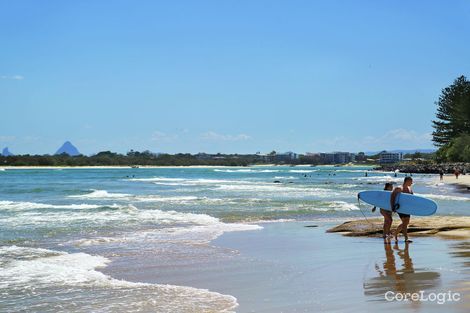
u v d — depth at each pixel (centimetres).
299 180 7625
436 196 3484
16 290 853
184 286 873
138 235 1543
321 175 10975
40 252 1226
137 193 4141
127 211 2362
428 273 905
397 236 1449
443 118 12069
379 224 1631
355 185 5672
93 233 1602
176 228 1725
